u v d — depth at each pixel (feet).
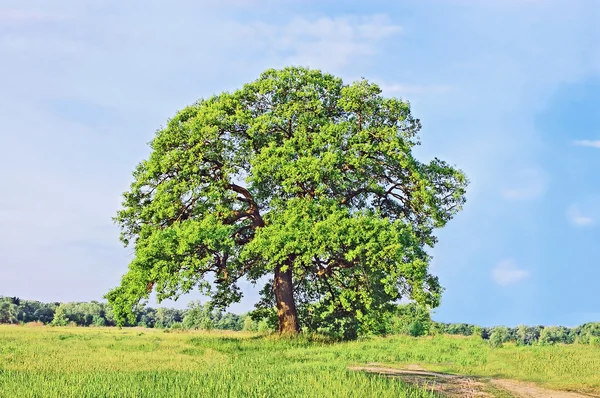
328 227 109.91
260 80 127.54
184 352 91.91
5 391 47.96
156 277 114.32
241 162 121.39
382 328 124.88
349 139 120.06
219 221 118.52
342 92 123.75
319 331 135.74
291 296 128.57
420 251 114.93
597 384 61.46
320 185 114.83
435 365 77.61
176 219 123.34
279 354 89.15
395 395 49.08
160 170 122.52
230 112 125.80
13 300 335.06
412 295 111.45
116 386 50.60
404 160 116.57
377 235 110.73
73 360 73.87
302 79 125.70
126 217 127.24
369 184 120.88
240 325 301.02
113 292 116.47
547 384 61.82
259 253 123.54
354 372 61.31
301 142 117.29
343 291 119.44
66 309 311.06
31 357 75.51
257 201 128.47
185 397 46.85
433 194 120.98
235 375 59.31
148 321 350.43
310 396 47.57
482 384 60.95
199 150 120.78
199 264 113.50
